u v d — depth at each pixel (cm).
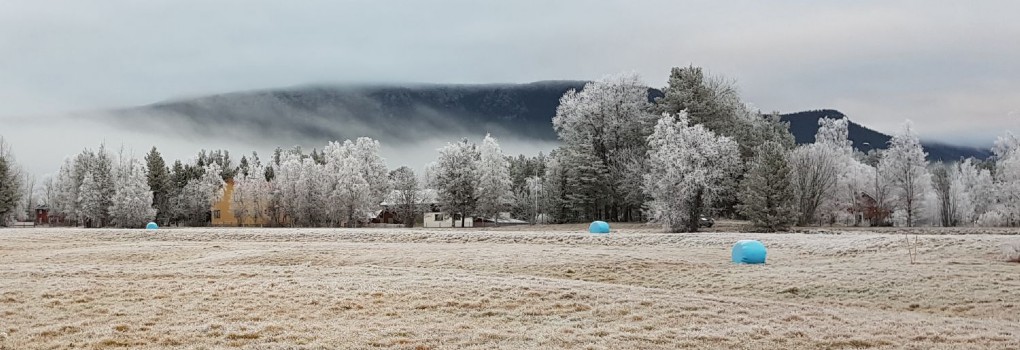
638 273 3338
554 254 3872
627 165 8419
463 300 2192
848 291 2744
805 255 3941
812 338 1748
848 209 9112
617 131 9112
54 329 1791
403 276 2683
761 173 6644
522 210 12006
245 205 10025
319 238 5334
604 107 9088
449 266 3547
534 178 12350
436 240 5078
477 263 3594
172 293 2289
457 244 4744
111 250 4266
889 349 1658
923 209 8900
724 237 4834
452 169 9281
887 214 8819
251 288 2372
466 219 10362
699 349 1648
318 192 9381
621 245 4662
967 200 9431
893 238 4162
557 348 1644
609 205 9431
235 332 1761
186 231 5881
